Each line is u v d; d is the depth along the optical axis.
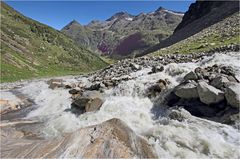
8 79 69.94
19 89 43.47
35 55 125.19
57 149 13.64
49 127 20.20
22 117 24.58
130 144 13.31
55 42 165.00
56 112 24.95
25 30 150.00
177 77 25.52
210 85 19.55
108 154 12.65
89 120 20.45
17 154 14.22
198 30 85.19
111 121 14.73
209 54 33.62
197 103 19.23
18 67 91.31
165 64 34.31
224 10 90.12
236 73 22.22
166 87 22.95
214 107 18.25
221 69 22.70
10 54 100.19
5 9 165.88
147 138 14.87
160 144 14.09
